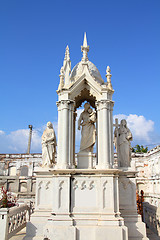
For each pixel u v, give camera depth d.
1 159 48.38
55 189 12.00
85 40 14.88
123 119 14.37
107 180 12.04
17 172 47.56
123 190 13.01
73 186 12.14
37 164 47.78
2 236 11.41
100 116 13.34
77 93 13.68
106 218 11.36
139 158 46.38
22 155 48.47
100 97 13.56
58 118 13.35
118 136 14.14
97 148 14.22
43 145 14.07
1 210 11.76
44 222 12.22
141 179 44.81
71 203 11.91
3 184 44.12
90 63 15.25
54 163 14.39
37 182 13.15
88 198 12.00
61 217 11.41
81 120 14.31
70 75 14.07
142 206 18.02
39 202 12.89
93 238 11.05
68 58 14.30
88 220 11.48
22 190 44.22
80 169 12.11
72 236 10.97
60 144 12.85
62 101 13.22
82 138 13.92
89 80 13.64
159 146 39.38
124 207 12.70
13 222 13.33
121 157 13.80
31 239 11.66
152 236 13.92
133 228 12.05
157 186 39.06
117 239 10.91
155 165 40.91
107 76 14.16
